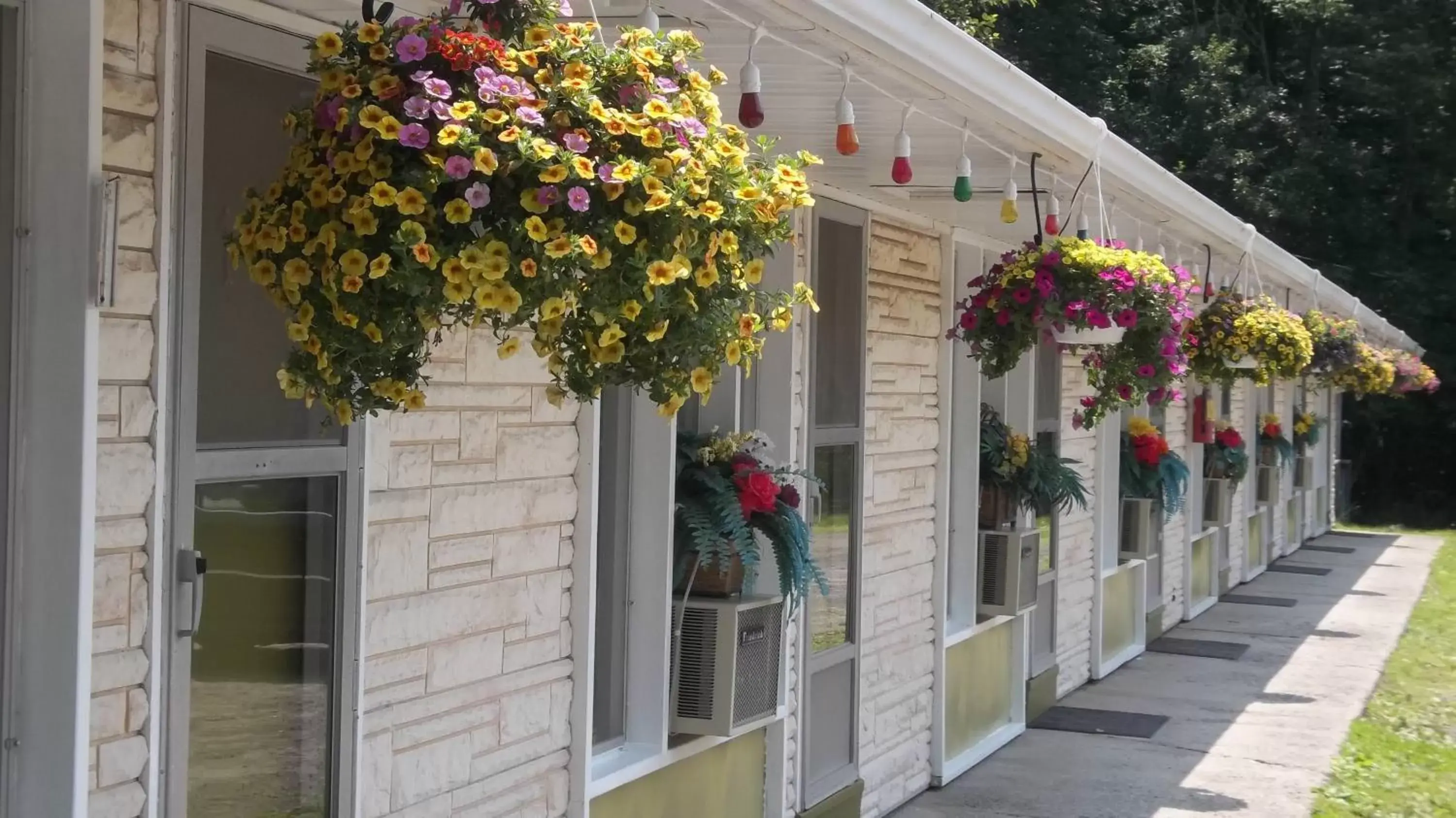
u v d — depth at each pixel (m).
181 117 2.46
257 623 2.72
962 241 6.63
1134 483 9.69
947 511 6.38
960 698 6.87
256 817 2.72
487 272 2.05
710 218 2.19
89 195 2.05
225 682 2.65
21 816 2.08
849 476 5.51
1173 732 7.69
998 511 6.97
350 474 2.88
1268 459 14.97
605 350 2.22
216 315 2.59
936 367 6.34
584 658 3.65
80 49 2.05
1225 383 8.42
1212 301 8.27
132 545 2.40
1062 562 8.47
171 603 2.49
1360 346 12.17
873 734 5.77
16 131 2.06
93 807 2.33
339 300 2.09
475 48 2.14
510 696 3.42
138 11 2.38
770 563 4.73
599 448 4.07
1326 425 20.38
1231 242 7.80
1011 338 5.07
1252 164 22.58
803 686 5.04
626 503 4.20
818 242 5.14
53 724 2.06
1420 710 8.43
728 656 4.22
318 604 2.86
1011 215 4.75
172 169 2.45
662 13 3.12
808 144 4.65
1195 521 12.26
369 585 2.96
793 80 3.77
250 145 2.65
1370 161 23.17
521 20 2.27
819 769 5.27
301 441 2.79
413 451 3.08
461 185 2.07
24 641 2.07
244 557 2.69
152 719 2.43
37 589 2.07
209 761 2.62
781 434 4.87
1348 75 23.48
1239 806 6.25
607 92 2.25
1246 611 12.41
